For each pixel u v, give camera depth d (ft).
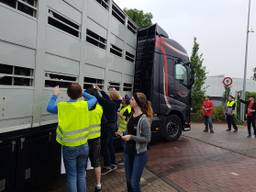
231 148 31.24
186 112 35.78
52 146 15.56
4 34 11.09
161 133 33.22
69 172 13.74
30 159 13.53
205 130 44.88
